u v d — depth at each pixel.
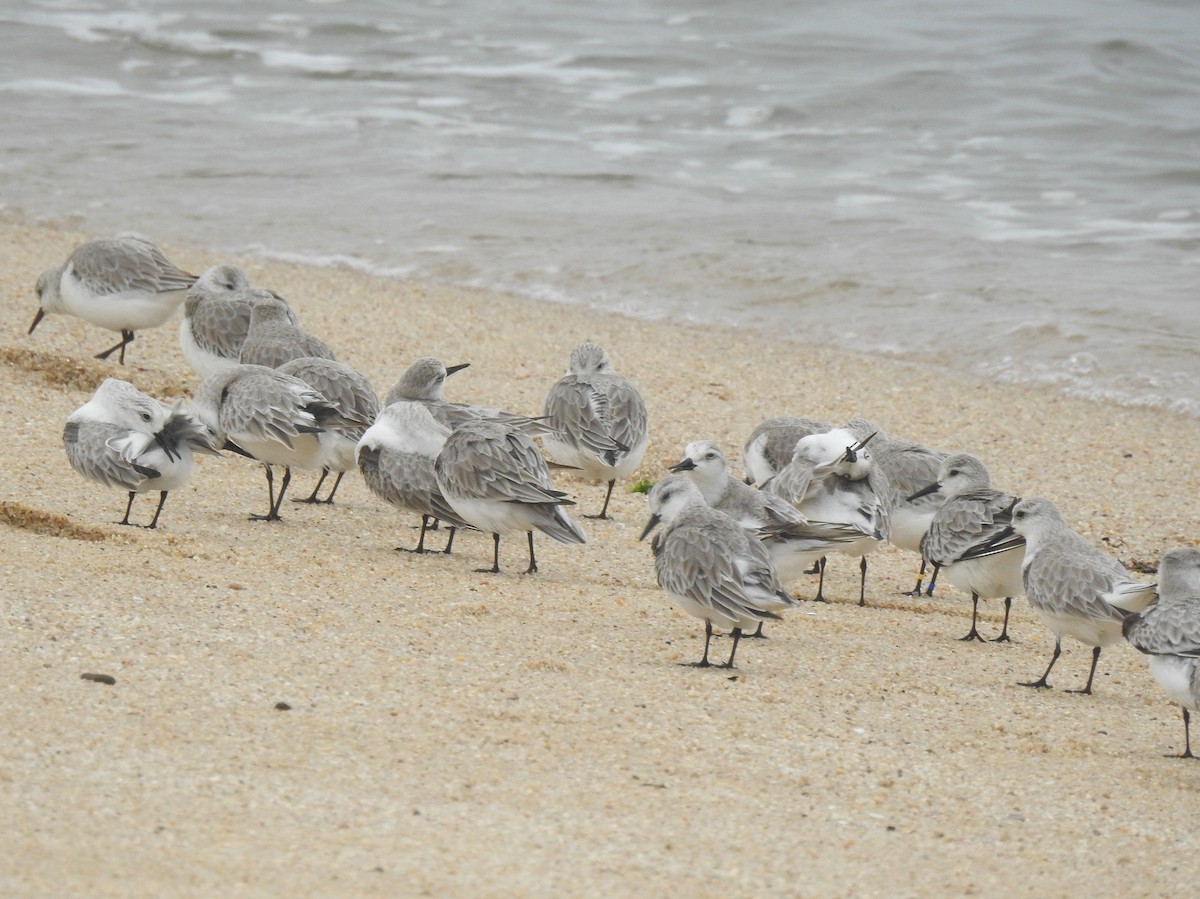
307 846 7.54
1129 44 38.09
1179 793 9.55
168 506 14.60
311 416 13.93
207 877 7.09
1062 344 22.28
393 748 8.94
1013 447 18.78
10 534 12.66
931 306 23.97
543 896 7.27
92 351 19.55
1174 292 24.28
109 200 28.52
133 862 7.17
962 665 12.20
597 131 33.72
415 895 7.12
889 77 36.41
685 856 7.89
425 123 34.22
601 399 16.11
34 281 22.53
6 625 10.21
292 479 16.36
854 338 22.89
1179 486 17.58
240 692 9.53
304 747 8.80
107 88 36.41
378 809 8.06
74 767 8.20
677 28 41.88
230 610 11.21
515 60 38.91
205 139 32.81
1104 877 8.21
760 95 35.91
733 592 10.99
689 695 10.51
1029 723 10.78
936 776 9.45
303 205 28.69
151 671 9.70
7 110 34.19
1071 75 36.44
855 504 13.59
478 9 44.00
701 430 18.86
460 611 12.00
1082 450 18.73
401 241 26.83
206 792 8.05
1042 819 8.94
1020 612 14.25
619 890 7.42
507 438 13.44
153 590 11.45
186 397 18.08
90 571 11.74
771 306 24.17
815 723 10.20
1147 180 30.41
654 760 9.20
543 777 8.74
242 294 17.98
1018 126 33.62
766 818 8.52
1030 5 43.41
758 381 20.92
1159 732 10.91
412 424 14.16
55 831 7.43
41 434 16.14
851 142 33.03
